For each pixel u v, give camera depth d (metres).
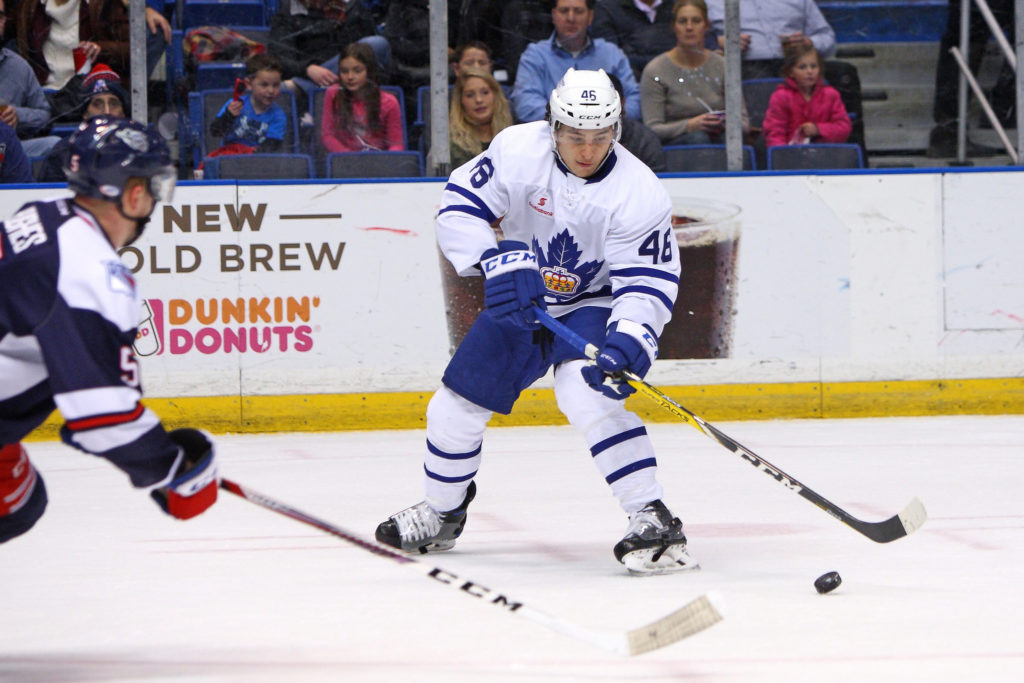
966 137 24.27
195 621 8.12
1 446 6.64
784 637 7.48
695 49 22.19
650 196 10.10
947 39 24.31
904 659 6.94
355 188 20.02
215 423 19.97
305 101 21.77
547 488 14.38
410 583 9.39
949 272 20.72
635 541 9.55
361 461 16.78
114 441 6.20
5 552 10.83
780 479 9.55
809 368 20.61
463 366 10.47
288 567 10.10
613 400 9.98
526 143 10.29
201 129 21.94
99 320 6.15
